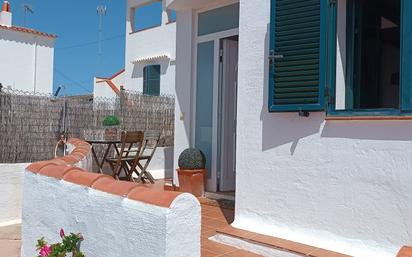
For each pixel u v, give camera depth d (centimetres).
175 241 309
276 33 538
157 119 1430
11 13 2194
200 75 904
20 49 2136
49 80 2247
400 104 441
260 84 579
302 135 527
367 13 568
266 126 567
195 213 322
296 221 529
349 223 481
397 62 608
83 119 1223
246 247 535
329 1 501
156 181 1162
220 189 860
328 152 501
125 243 340
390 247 450
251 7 597
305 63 511
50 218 467
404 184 441
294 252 486
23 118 1091
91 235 386
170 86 1983
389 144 452
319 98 499
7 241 715
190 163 846
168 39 2005
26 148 1095
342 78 526
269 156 562
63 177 449
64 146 1092
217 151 859
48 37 2241
